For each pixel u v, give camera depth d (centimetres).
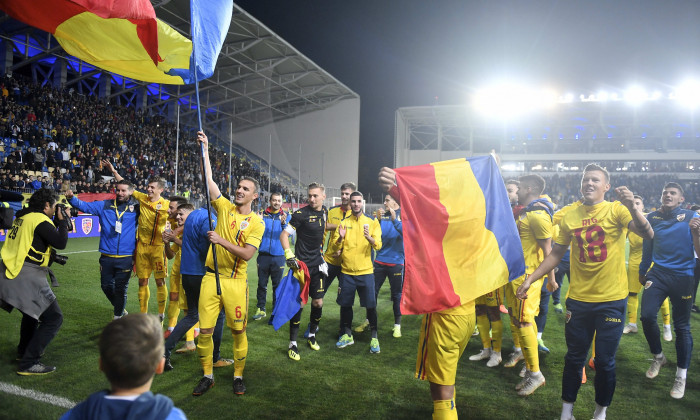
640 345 488
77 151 1819
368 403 326
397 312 512
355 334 517
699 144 2950
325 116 3397
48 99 1925
